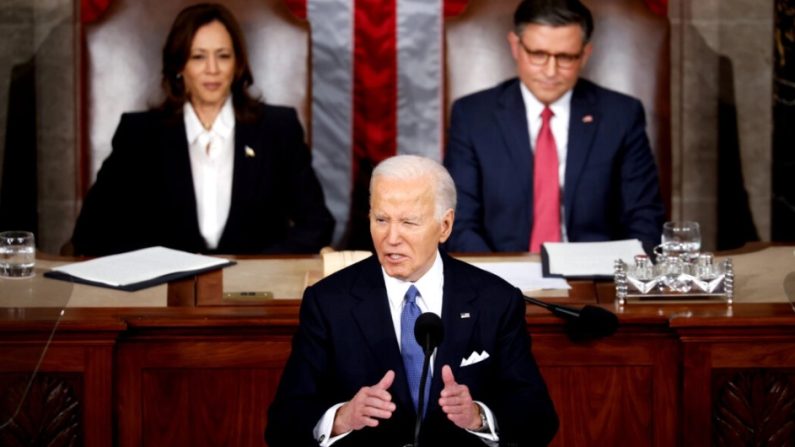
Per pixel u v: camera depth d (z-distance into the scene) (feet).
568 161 65.00
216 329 42.91
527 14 64.75
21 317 41.24
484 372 37.01
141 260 50.55
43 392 42.19
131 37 65.46
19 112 69.15
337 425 34.86
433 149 73.31
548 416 36.35
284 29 65.77
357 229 73.67
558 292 46.98
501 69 66.23
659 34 66.39
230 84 65.36
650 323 43.09
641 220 64.69
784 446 43.57
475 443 37.27
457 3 72.38
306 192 65.72
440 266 37.70
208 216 65.67
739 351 43.01
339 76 72.90
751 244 56.18
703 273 45.98
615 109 65.31
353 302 37.11
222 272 50.52
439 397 36.65
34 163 70.59
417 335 32.12
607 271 49.42
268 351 43.34
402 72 72.84
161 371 43.19
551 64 64.54
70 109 72.38
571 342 43.45
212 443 43.68
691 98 75.41
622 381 43.75
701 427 43.39
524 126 65.21
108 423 42.63
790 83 72.64
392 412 36.81
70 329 41.70
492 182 65.10
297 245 64.69
